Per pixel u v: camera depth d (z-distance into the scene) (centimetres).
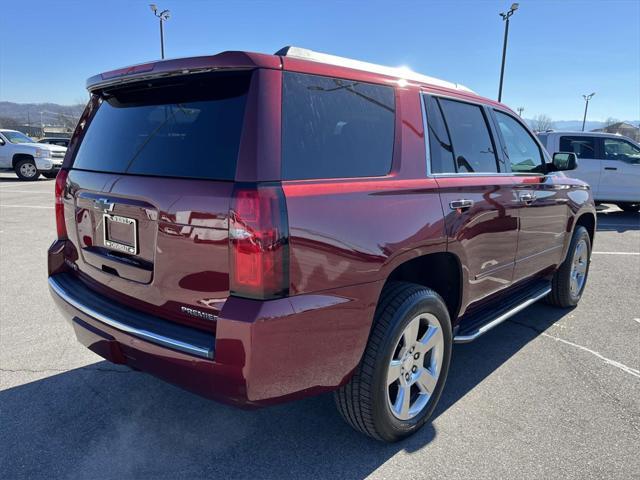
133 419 299
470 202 305
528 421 303
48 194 1385
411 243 258
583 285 530
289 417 305
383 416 260
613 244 869
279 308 203
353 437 285
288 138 215
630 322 476
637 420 306
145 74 238
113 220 254
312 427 294
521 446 278
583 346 418
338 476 252
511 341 427
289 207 205
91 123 298
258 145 205
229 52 214
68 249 306
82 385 337
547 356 397
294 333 209
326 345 223
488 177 340
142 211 233
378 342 251
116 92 281
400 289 267
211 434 286
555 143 1211
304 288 211
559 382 354
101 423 294
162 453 268
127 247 247
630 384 352
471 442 281
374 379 250
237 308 201
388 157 265
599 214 1292
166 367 224
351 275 228
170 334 222
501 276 363
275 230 199
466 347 414
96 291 278
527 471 257
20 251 708
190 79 233
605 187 1210
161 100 250
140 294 243
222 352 204
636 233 988
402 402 275
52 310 474
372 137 257
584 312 505
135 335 230
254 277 199
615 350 411
